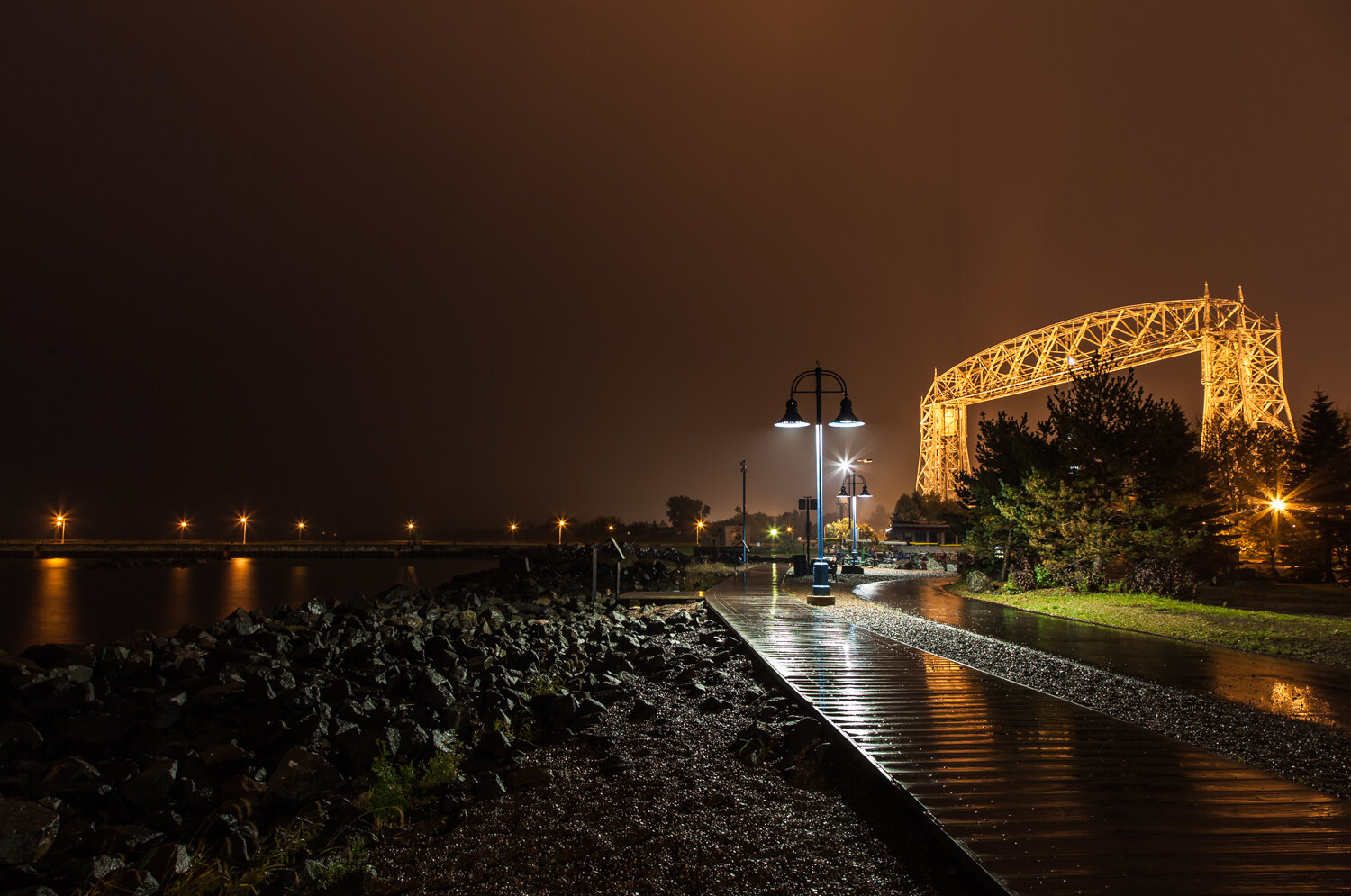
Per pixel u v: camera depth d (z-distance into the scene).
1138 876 5.52
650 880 6.42
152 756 10.01
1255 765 8.17
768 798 8.25
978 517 38.78
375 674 13.76
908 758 8.16
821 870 6.45
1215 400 80.06
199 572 114.25
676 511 199.50
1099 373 30.78
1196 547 29.14
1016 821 6.48
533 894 6.35
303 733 10.41
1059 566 31.00
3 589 75.38
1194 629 19.28
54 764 9.18
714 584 40.09
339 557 163.00
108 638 36.84
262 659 13.65
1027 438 34.69
